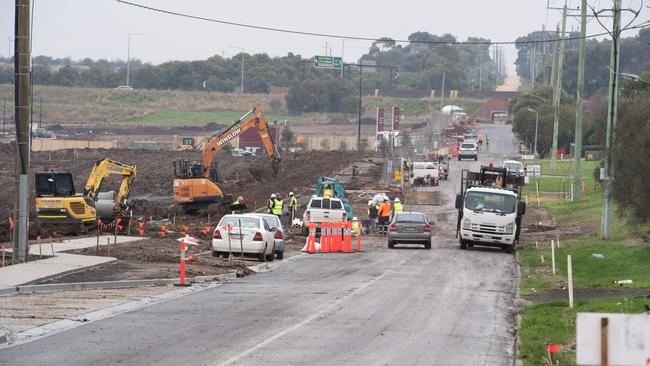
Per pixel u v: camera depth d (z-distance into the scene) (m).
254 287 73.25
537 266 96.19
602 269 89.50
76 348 44.78
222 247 95.62
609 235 124.81
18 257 82.06
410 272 88.69
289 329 51.59
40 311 56.97
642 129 100.81
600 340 26.94
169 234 123.56
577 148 190.00
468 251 118.94
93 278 73.12
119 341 46.91
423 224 122.19
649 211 101.62
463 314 60.28
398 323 55.28
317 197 142.62
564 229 151.00
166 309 59.25
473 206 120.50
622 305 59.84
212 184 156.62
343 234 115.81
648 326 26.70
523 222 166.25
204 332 50.09
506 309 63.66
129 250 95.75
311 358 43.00
